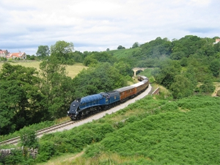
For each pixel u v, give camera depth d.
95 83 49.31
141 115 35.34
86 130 26.52
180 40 196.88
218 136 29.08
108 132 28.05
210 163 21.91
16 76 40.12
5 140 27.16
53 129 29.47
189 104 45.59
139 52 173.50
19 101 36.47
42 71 45.38
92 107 37.09
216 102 50.25
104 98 40.16
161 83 88.94
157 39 190.25
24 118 39.84
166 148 24.61
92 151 21.72
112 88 54.34
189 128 31.56
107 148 23.95
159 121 33.91
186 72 99.00
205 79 103.56
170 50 167.50
